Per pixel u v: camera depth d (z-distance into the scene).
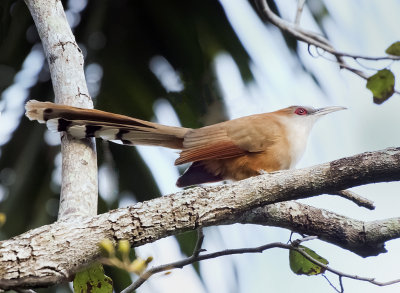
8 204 10.18
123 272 9.93
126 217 6.36
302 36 8.83
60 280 5.94
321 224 8.02
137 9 11.41
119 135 8.62
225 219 6.84
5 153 10.64
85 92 8.22
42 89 11.06
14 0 11.21
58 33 8.43
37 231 6.05
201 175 9.55
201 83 11.20
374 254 8.15
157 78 11.20
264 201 6.96
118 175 10.67
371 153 7.11
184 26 11.34
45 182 10.48
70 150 7.65
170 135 9.02
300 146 10.07
